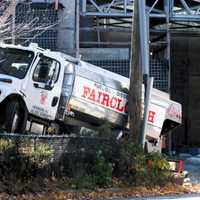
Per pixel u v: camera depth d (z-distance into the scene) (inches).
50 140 1246.9
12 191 1098.1
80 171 1273.4
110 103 1628.9
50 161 1234.6
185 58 3056.1
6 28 1705.2
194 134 3083.2
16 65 1405.0
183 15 2309.3
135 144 1441.9
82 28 2293.3
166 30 2327.8
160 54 2361.0
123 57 2237.9
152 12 2359.7
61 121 1525.6
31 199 1082.1
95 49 2242.9
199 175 1695.4
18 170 1157.1
